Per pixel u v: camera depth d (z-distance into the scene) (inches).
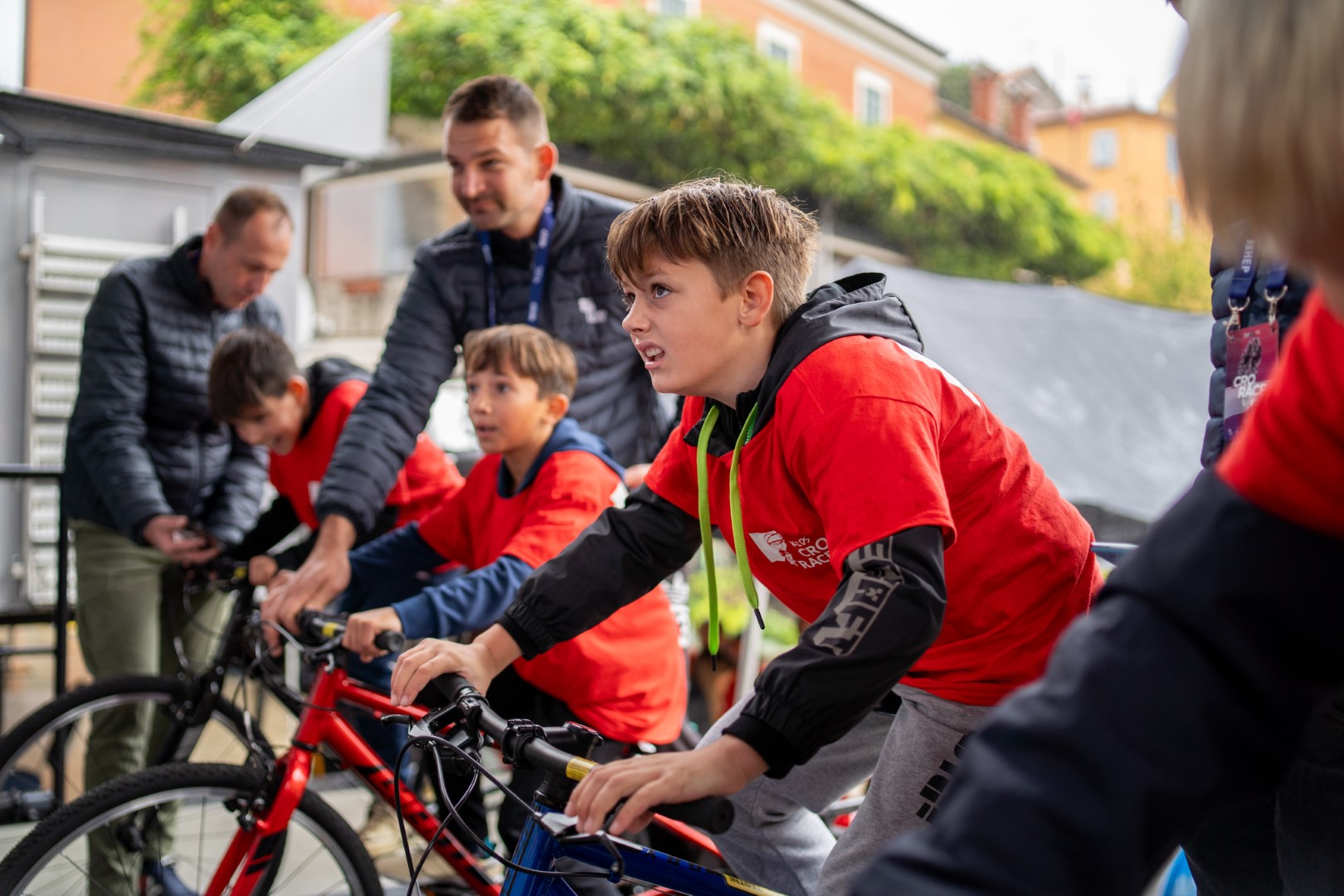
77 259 173.2
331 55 202.4
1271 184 21.2
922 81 641.0
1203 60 22.2
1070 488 194.4
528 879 47.5
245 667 83.4
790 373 45.9
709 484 53.3
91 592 106.0
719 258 46.5
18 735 88.4
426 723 47.8
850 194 434.9
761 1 520.7
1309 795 44.3
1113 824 23.1
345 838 75.5
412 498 102.5
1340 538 24.0
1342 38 20.0
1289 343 25.2
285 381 97.7
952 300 232.1
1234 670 24.1
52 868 71.4
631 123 366.0
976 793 24.0
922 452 42.6
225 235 106.8
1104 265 577.9
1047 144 1011.9
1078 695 24.3
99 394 104.7
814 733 38.9
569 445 80.2
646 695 80.2
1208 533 24.9
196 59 309.4
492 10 352.2
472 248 98.8
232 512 115.0
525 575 73.3
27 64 283.0
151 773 72.2
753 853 63.3
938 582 40.6
